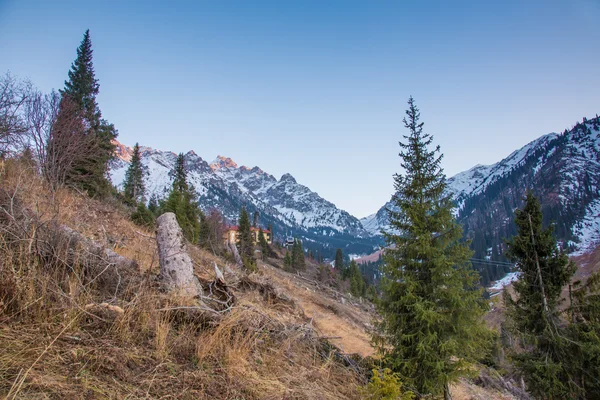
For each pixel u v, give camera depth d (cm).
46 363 214
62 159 1045
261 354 388
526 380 1235
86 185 1606
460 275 848
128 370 248
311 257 10562
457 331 808
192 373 280
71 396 192
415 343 812
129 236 816
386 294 898
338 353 558
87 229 605
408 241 898
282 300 780
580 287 1214
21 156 872
